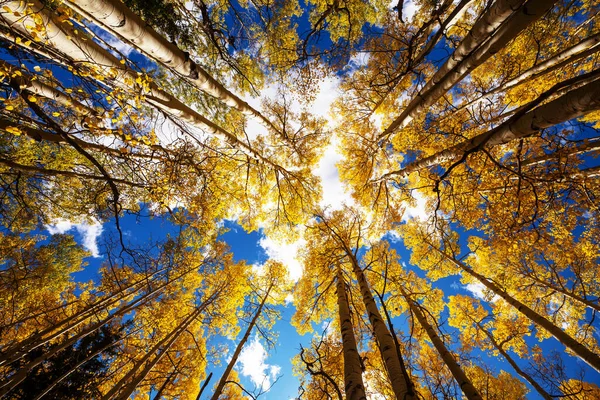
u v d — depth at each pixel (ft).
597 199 15.44
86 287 29.12
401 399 7.68
